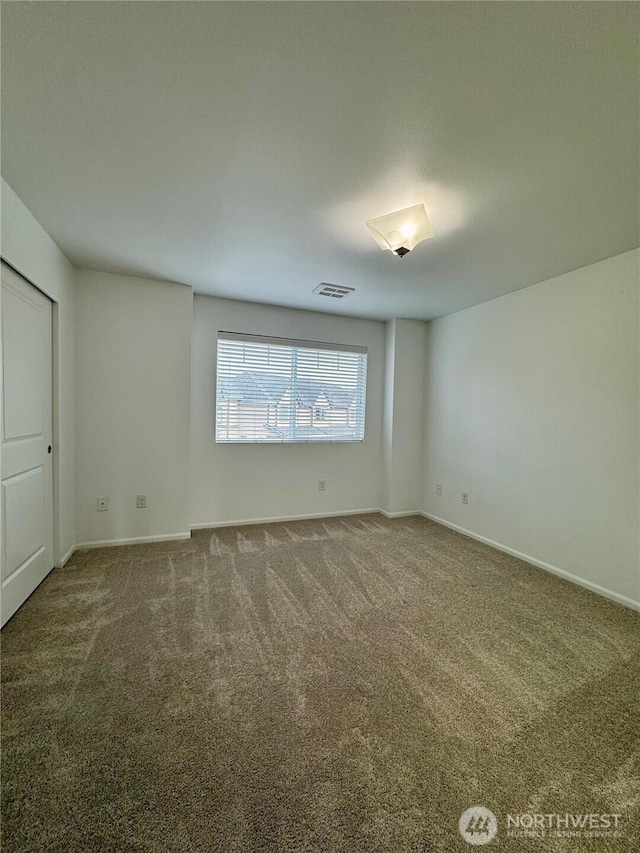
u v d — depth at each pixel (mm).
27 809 1065
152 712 1421
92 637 1883
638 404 2326
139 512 3186
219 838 1007
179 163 1621
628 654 1854
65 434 2738
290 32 1043
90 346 2965
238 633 1945
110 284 3002
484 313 3512
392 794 1136
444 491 3986
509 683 1631
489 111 1290
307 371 4012
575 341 2695
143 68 1159
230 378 3695
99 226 2197
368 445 4332
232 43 1078
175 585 2457
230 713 1427
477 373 3588
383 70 1148
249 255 2564
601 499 2512
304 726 1375
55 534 2633
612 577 2436
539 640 1958
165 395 3209
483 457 3496
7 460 1981
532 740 1342
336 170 1643
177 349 3221
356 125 1374
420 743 1317
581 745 1326
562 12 976
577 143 1440
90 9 994
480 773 1212
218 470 3678
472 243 2293
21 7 990
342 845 1001
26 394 2174
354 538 3480
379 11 985
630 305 2367
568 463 2732
